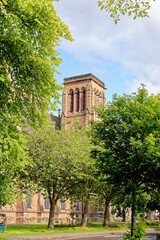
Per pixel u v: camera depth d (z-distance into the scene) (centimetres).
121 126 1725
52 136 3153
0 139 1155
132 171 1703
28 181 2967
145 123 1638
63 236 2642
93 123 1922
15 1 1184
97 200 4103
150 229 3956
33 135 3011
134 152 1592
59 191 3216
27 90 1457
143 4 841
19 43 1238
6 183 1587
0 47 1320
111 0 854
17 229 3034
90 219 6475
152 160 1532
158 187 1716
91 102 7350
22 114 1469
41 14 1284
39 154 2973
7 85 1445
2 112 1244
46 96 1437
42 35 1344
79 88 7688
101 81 8131
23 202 4875
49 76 1368
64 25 1381
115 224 4212
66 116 7650
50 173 3022
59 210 5850
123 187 1770
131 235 1638
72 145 3145
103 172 1750
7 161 1440
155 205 1758
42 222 5328
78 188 3281
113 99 1892
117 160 1722
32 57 1255
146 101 1752
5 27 1193
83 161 3052
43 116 1510
